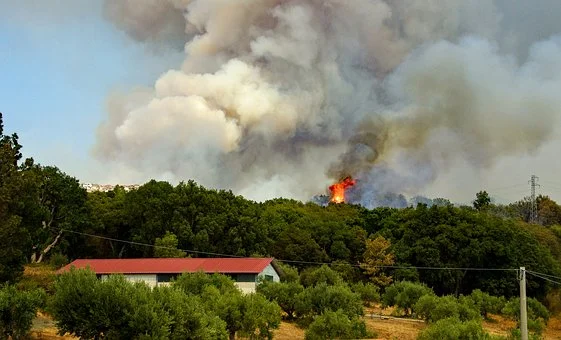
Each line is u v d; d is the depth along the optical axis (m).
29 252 74.88
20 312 32.81
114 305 28.66
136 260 65.31
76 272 30.19
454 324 38.62
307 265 86.75
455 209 87.69
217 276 51.88
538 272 82.00
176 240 79.50
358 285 70.31
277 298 53.44
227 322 38.12
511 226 86.88
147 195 89.44
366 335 46.88
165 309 29.62
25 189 48.53
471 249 81.75
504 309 64.25
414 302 63.56
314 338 42.09
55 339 34.12
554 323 70.88
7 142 51.44
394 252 87.25
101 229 93.12
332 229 94.81
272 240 90.62
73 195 84.06
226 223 87.12
